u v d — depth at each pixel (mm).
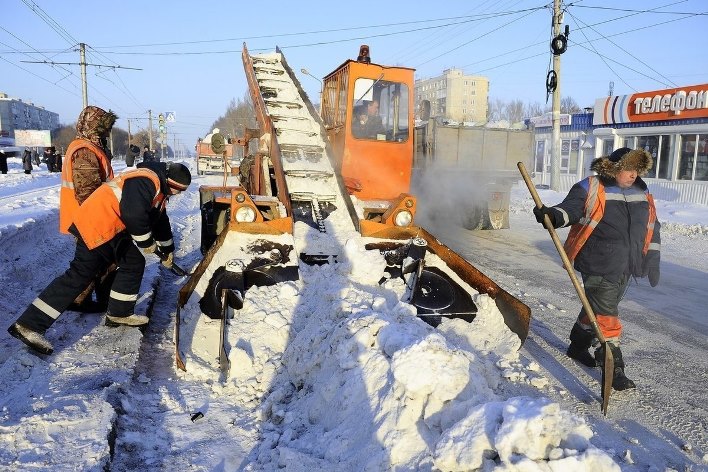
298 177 5750
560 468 2016
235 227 4434
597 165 3979
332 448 2672
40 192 12961
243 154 8375
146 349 4293
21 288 5570
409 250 4703
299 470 2549
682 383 4016
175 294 5887
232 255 4359
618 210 3836
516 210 15695
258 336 3844
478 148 10914
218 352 3887
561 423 2168
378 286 4414
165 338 4559
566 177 23516
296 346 3590
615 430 3254
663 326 5430
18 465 2520
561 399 3625
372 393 2834
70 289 3910
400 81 6941
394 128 6992
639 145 19641
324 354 3326
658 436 3205
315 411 3090
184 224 11570
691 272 8070
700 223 12750
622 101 19969
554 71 16891
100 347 4020
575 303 6102
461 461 2195
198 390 3572
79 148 4141
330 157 6281
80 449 2668
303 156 6227
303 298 4129
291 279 4332
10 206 9734
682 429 3301
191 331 4012
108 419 2934
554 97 19141
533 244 9922
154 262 7152
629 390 3848
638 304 6238
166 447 2918
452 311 4375
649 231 3910
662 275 7852
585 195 3885
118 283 4352
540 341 4789
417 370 2576
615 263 3793
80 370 3607
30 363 3672
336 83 7430
